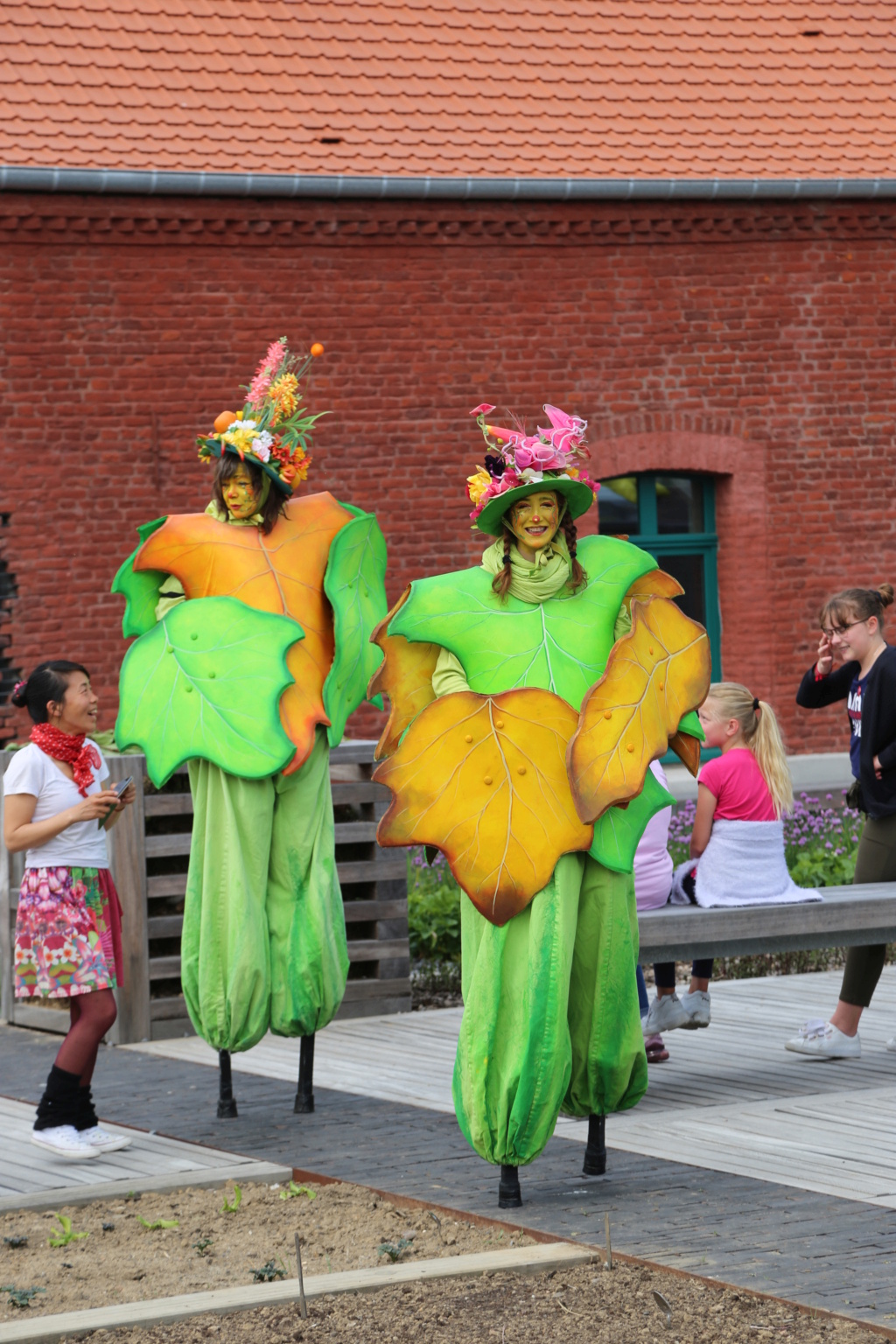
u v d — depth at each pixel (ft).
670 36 58.95
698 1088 22.70
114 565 48.88
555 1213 16.80
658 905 23.57
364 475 51.57
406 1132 20.54
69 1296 15.11
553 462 17.21
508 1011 16.85
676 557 56.39
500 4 57.93
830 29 60.85
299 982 21.56
